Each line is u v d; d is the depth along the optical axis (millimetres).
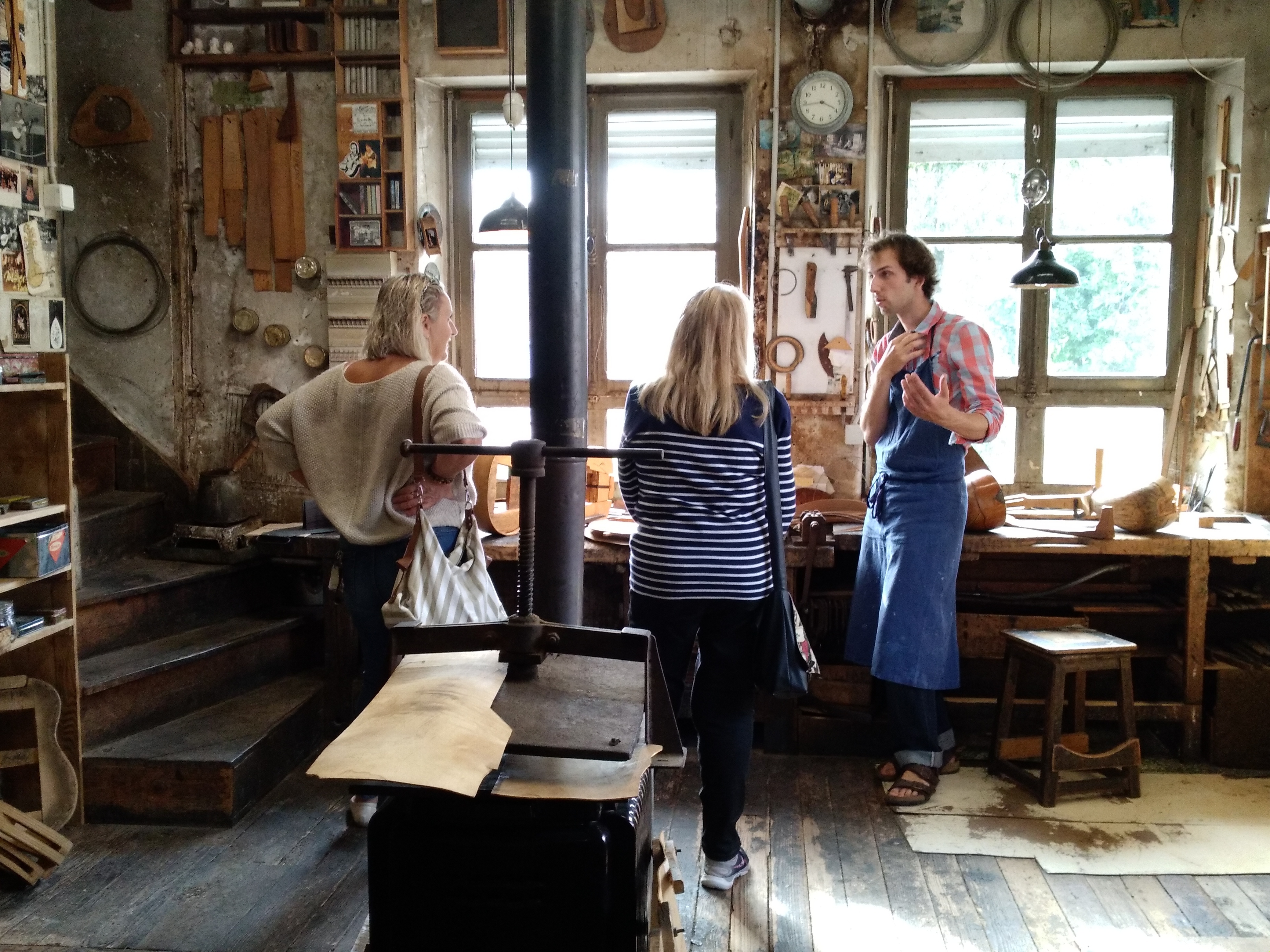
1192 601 3576
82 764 3029
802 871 2807
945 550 3182
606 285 4301
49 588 2957
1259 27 3801
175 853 2885
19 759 2912
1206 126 4051
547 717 1461
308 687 3713
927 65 3877
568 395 2605
